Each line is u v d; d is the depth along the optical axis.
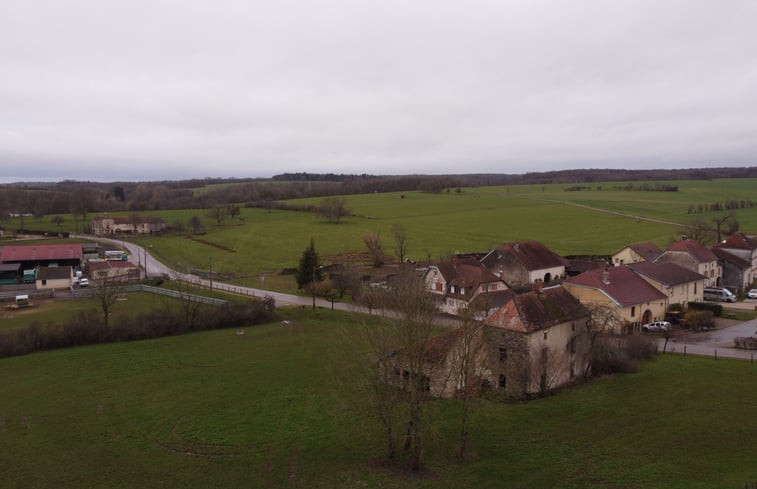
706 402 50.62
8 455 44.38
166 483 40.09
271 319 88.62
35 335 73.12
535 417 49.00
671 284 83.38
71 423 50.38
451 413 50.38
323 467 41.91
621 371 60.06
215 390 58.28
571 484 37.84
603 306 65.38
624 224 184.88
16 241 169.62
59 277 110.19
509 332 54.88
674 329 77.62
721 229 161.62
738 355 64.88
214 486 39.62
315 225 198.25
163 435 47.84
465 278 89.62
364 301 88.69
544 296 58.81
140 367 66.06
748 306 91.25
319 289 102.88
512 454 42.47
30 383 60.72
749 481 36.88
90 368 65.75
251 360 68.31
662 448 42.47
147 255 152.25
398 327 43.47
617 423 47.12
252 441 46.50
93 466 42.62
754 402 50.31
